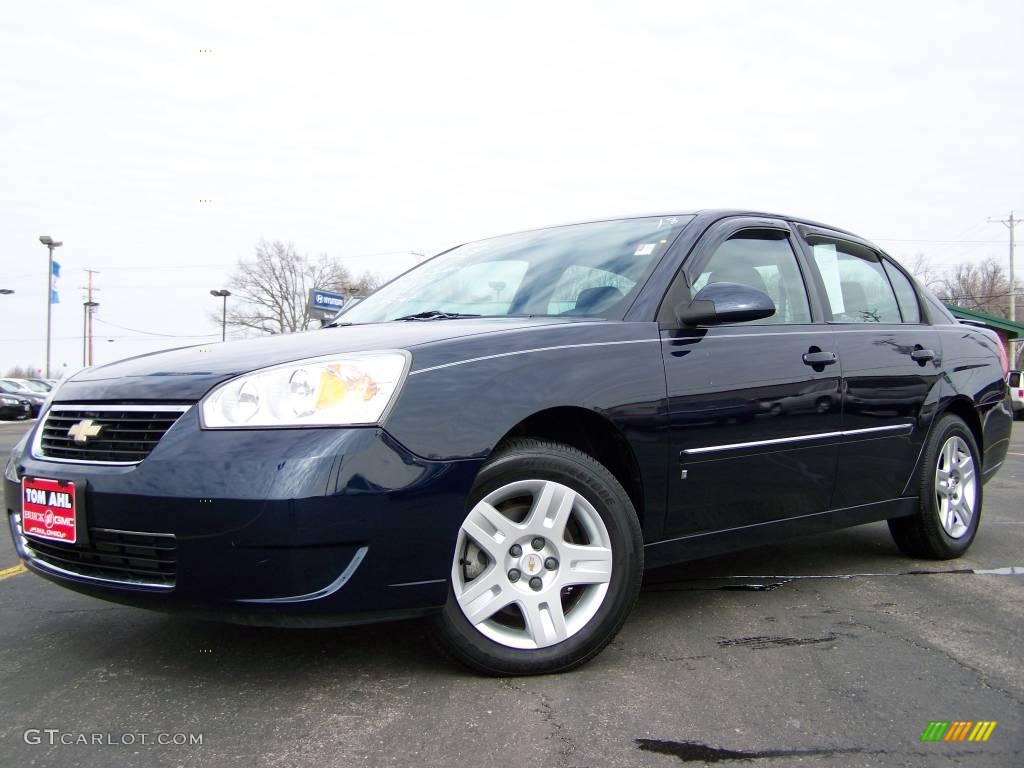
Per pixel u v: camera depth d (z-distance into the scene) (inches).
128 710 92.6
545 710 92.4
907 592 143.5
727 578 153.0
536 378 102.4
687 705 94.1
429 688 98.3
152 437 94.3
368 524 89.2
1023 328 1154.0
